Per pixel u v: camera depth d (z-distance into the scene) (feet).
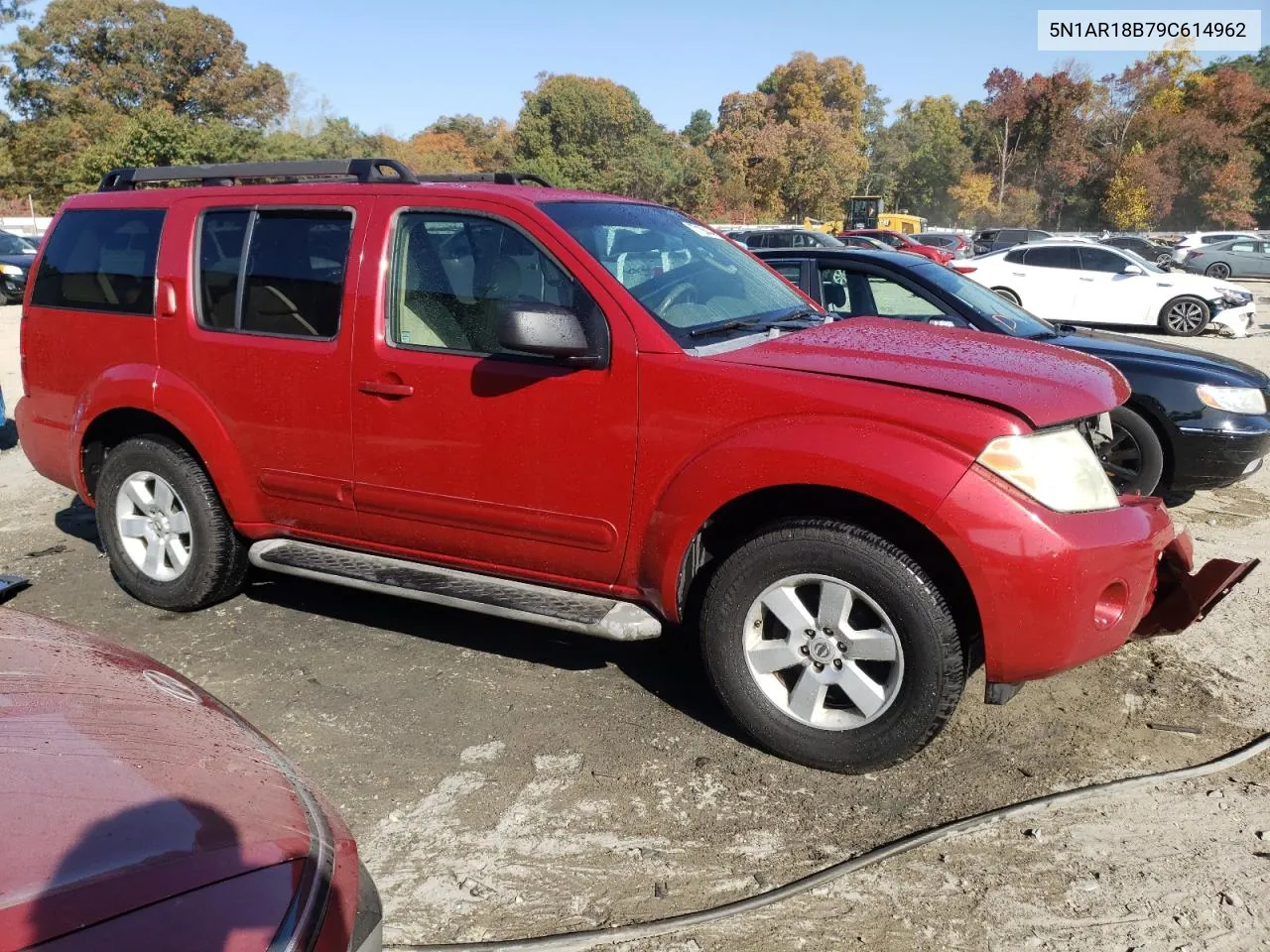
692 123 354.54
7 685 6.57
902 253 21.99
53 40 214.90
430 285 12.03
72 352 14.88
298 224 12.96
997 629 9.41
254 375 13.08
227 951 4.89
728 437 10.25
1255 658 13.29
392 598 15.57
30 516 20.30
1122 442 19.58
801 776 10.53
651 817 9.82
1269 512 20.49
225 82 230.27
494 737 11.35
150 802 5.57
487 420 11.47
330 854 5.96
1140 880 8.82
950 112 322.55
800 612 10.33
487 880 8.90
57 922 4.63
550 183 14.21
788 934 8.20
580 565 11.40
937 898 8.61
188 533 14.32
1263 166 223.92
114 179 15.35
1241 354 45.65
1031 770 10.64
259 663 13.21
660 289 11.46
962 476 9.32
